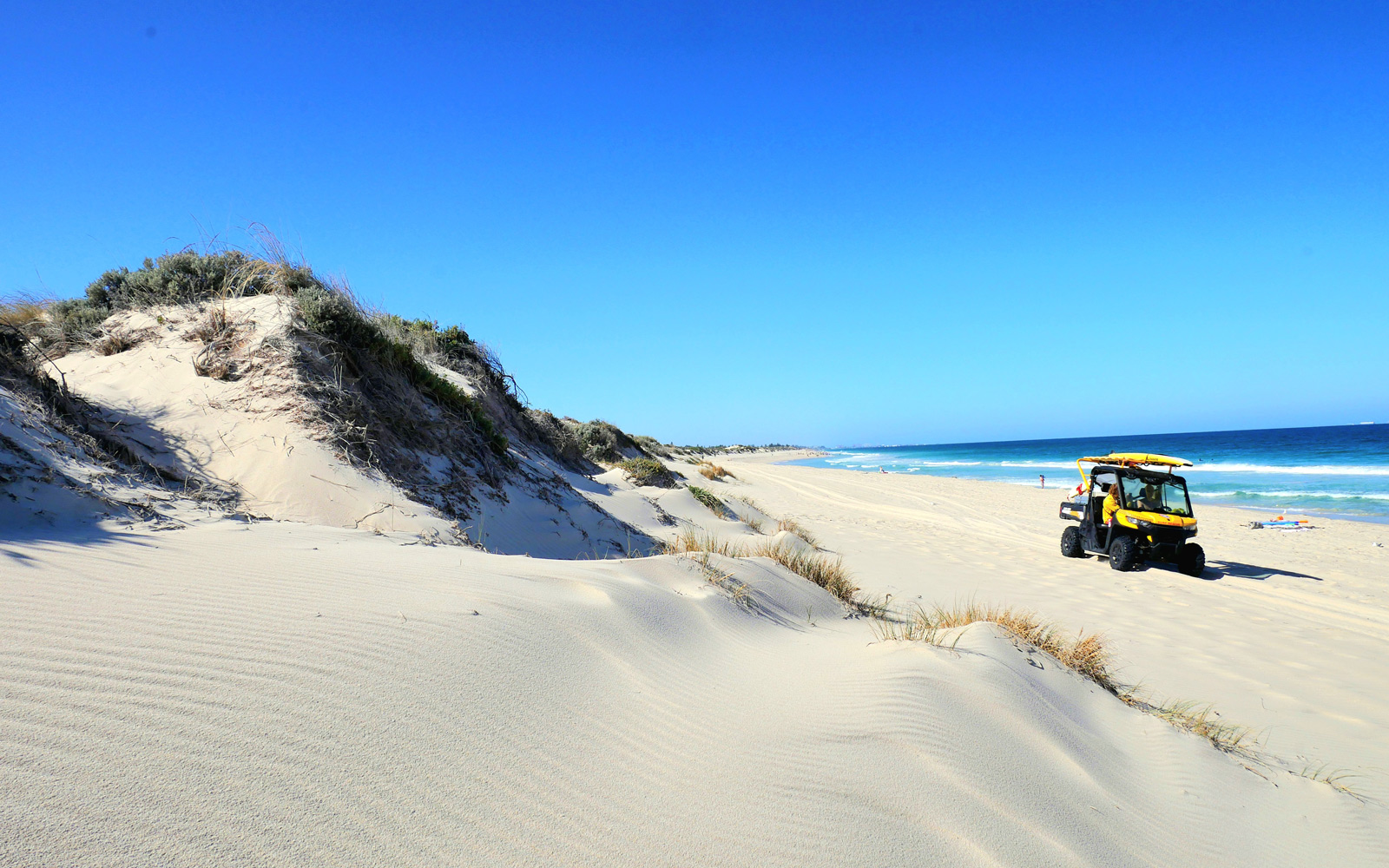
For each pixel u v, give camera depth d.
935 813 2.59
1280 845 3.29
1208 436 182.38
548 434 14.54
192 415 6.55
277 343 7.44
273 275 9.08
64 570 3.07
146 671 2.30
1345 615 9.13
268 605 3.04
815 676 3.99
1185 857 2.93
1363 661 6.98
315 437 6.55
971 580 10.39
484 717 2.58
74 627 2.50
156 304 8.55
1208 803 3.55
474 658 2.97
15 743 1.82
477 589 3.80
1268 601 9.86
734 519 14.29
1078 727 3.99
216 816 1.75
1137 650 7.00
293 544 4.35
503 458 9.26
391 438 7.36
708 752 2.81
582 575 4.67
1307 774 4.35
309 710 2.29
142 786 1.78
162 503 4.80
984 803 2.75
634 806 2.31
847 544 13.52
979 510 22.83
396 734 2.30
